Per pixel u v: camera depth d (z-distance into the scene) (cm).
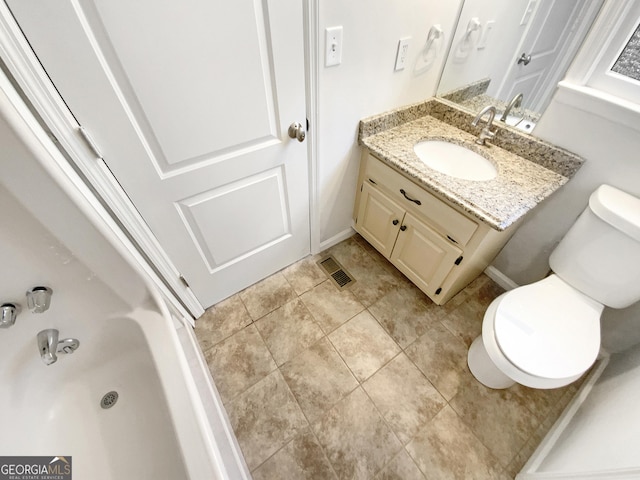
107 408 106
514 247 156
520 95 126
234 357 140
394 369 137
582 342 102
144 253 110
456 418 123
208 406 115
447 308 161
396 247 160
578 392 127
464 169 142
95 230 85
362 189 165
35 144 67
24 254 84
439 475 110
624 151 102
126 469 94
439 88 157
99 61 71
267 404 125
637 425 80
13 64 61
